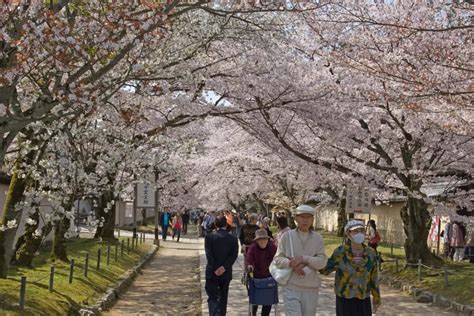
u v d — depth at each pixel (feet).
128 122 43.60
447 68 34.60
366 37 39.50
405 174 54.34
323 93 45.55
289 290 21.59
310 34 46.78
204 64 44.65
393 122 52.60
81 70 25.70
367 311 21.80
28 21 22.04
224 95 46.83
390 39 38.11
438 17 39.37
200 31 40.93
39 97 25.71
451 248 67.26
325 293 45.16
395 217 96.32
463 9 35.24
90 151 48.65
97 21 25.46
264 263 28.19
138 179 57.00
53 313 29.84
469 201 54.90
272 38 42.93
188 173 101.30
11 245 36.55
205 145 89.04
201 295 44.75
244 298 41.65
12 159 55.01
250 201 171.01
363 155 59.47
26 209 45.57
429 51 34.58
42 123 35.78
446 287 43.16
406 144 54.24
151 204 102.12
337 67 44.47
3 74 21.71
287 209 119.44
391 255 68.54
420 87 34.55
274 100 45.91
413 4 39.45
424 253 55.83
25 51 22.65
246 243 39.14
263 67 44.52
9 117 23.06
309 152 53.47
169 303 42.93
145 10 26.22
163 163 67.26
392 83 39.60
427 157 56.70
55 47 23.58
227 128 72.43
